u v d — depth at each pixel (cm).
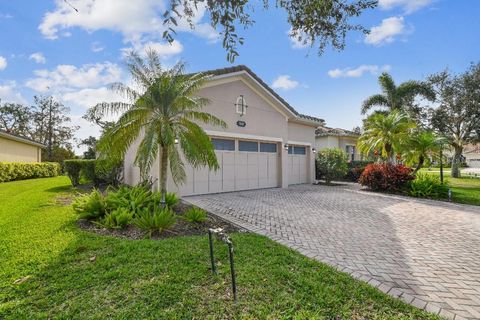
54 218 661
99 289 331
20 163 1852
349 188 1476
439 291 364
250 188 1347
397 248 528
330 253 492
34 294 321
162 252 446
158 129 739
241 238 541
